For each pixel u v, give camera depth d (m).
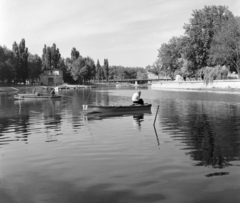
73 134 14.84
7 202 6.68
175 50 108.31
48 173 8.58
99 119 20.80
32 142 13.00
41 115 24.06
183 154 10.43
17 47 126.50
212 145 11.77
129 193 7.02
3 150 11.57
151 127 16.70
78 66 150.88
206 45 78.88
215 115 22.09
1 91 91.31
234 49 70.56
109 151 11.05
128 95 60.28
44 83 150.12
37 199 6.80
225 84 72.44
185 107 29.23
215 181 7.69
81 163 9.52
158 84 113.12
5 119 21.66
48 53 160.75
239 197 6.70
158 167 8.95
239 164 9.13
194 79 101.69
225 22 74.44
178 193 6.97
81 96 56.81
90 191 7.18
